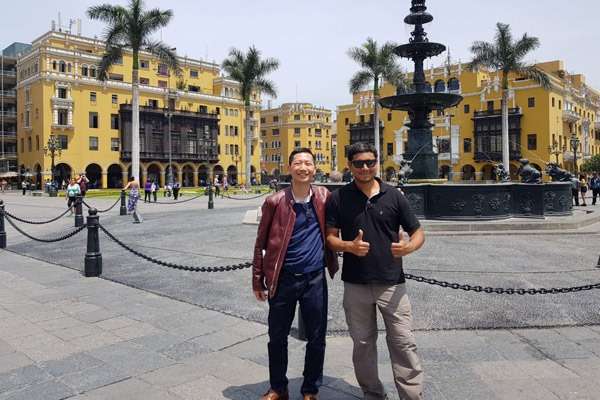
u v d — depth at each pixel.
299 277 3.22
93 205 26.98
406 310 3.08
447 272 7.09
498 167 18.70
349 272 3.14
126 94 60.03
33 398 3.42
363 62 39.22
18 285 7.09
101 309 5.75
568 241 10.11
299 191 3.29
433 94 13.34
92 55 57.16
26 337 4.76
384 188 3.10
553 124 55.41
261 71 42.62
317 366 3.28
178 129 64.25
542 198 12.02
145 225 14.93
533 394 3.40
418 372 3.04
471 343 4.42
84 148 56.34
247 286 6.81
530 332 4.71
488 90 58.44
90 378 3.77
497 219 11.76
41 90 53.72
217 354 4.27
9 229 15.29
